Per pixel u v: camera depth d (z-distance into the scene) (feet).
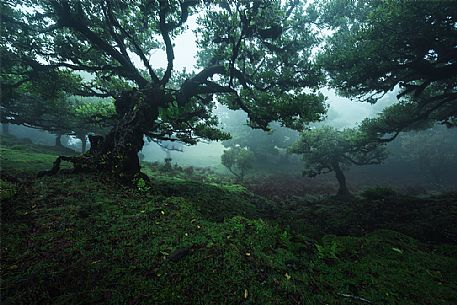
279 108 30.48
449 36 27.66
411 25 27.07
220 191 38.27
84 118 37.63
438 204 38.01
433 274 15.39
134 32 34.55
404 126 47.85
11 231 12.04
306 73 35.65
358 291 11.82
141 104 29.22
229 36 29.43
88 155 26.81
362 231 30.14
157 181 38.09
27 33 28.37
